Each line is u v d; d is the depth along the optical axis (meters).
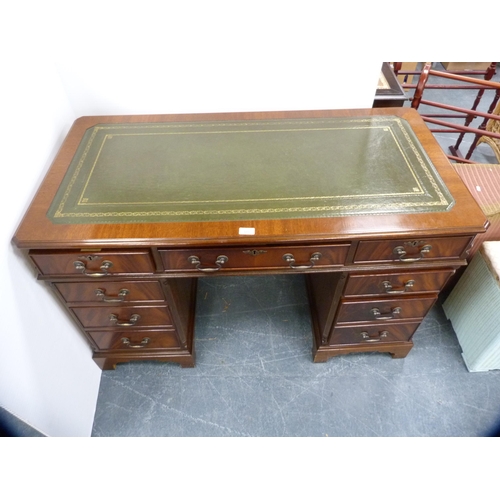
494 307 1.19
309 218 0.87
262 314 1.55
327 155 1.06
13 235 0.86
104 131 1.16
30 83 1.00
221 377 1.37
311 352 1.43
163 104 1.28
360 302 1.10
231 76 1.22
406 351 1.35
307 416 1.26
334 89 1.27
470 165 1.56
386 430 1.23
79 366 1.19
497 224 1.36
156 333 1.22
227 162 1.04
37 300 0.95
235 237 0.84
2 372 0.78
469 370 1.36
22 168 0.92
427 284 1.04
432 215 0.87
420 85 1.52
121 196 0.94
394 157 1.04
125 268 0.93
